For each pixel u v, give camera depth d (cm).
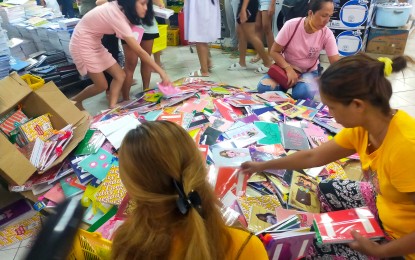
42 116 198
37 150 178
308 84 255
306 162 138
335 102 98
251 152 182
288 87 266
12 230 168
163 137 66
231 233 78
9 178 162
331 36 246
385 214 114
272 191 162
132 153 65
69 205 60
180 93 254
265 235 113
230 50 467
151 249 67
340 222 119
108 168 175
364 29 393
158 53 391
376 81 92
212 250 68
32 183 174
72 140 195
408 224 107
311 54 258
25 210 180
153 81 369
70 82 336
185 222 66
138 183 65
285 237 110
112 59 275
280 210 146
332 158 132
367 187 135
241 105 238
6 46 272
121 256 70
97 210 157
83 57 261
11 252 164
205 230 67
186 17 352
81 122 208
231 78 370
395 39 414
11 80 185
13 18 369
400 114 98
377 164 107
